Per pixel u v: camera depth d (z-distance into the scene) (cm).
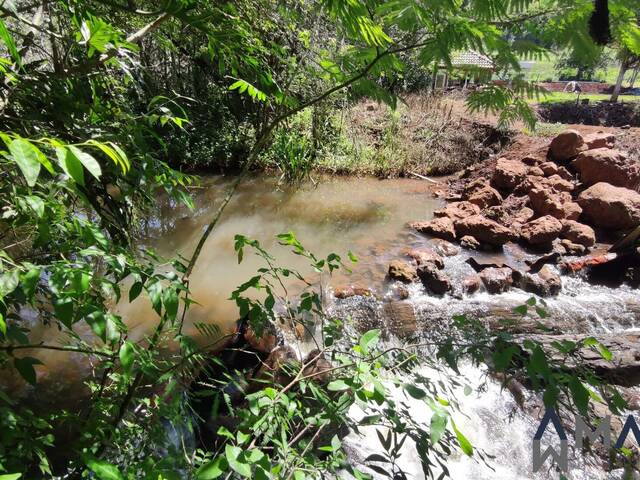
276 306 375
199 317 373
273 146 688
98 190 154
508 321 115
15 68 135
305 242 528
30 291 78
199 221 575
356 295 402
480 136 828
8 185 114
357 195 693
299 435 106
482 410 276
